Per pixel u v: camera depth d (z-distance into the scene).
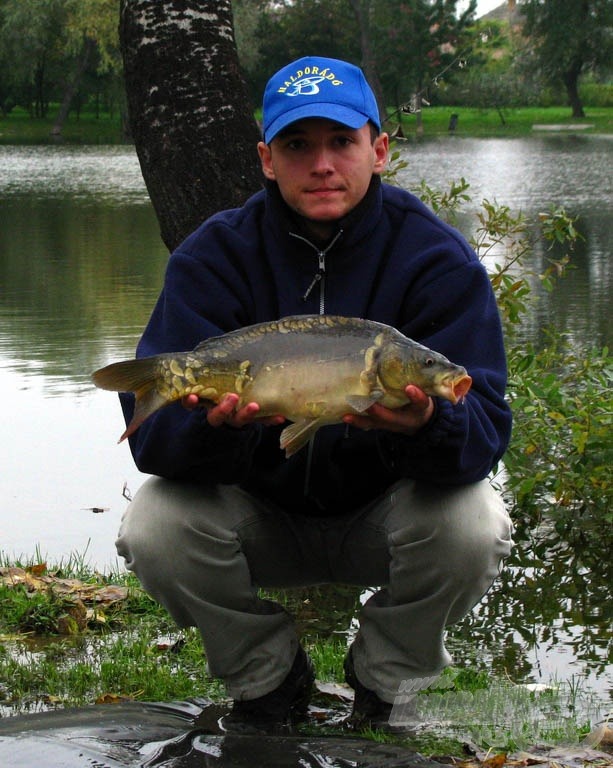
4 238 18.66
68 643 4.50
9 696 3.97
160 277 13.94
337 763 3.15
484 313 3.49
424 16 43.94
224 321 3.57
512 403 5.78
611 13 58.66
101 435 7.42
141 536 3.47
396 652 3.58
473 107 67.06
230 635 3.56
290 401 3.09
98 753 3.13
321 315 3.16
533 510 6.10
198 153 5.88
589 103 72.31
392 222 3.61
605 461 5.84
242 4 56.31
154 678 4.04
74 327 10.77
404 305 3.54
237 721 3.57
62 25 56.81
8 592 4.93
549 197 22.48
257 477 3.61
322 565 3.75
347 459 3.54
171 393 3.11
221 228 3.62
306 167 3.43
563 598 5.09
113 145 54.06
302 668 3.68
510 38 62.78
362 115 3.43
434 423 3.12
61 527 5.93
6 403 8.09
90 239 18.31
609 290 11.94
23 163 40.84
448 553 3.39
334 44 58.41
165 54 5.89
